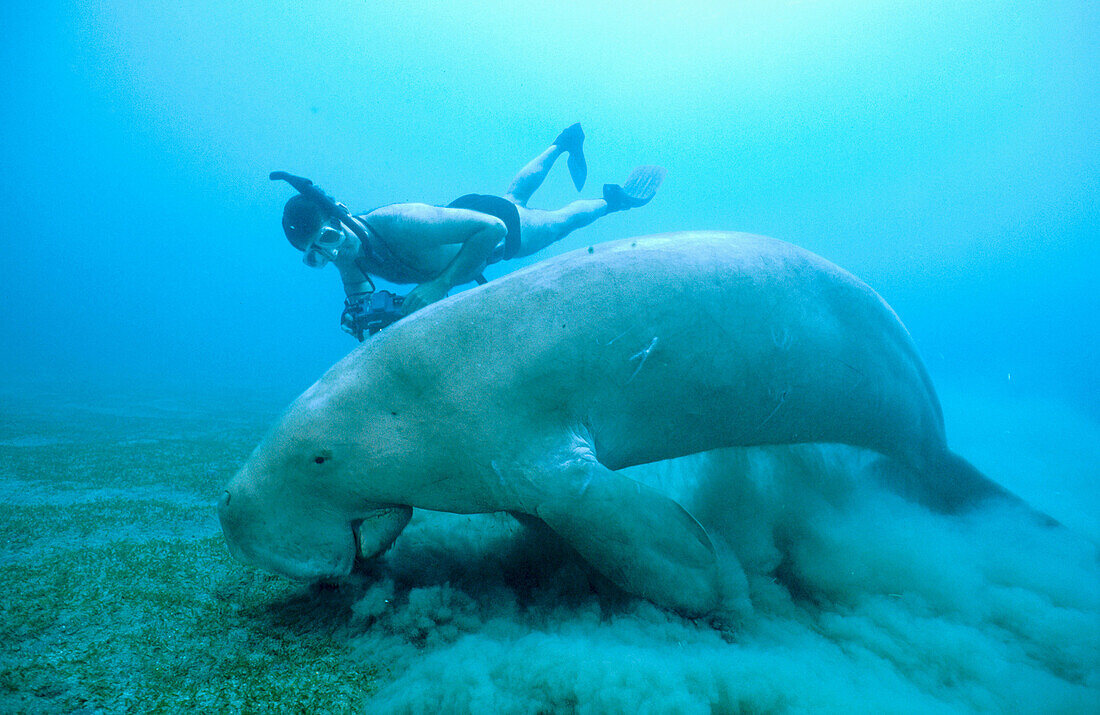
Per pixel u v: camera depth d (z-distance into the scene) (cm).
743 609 172
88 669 131
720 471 254
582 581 190
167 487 322
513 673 133
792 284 208
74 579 180
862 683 138
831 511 246
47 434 520
